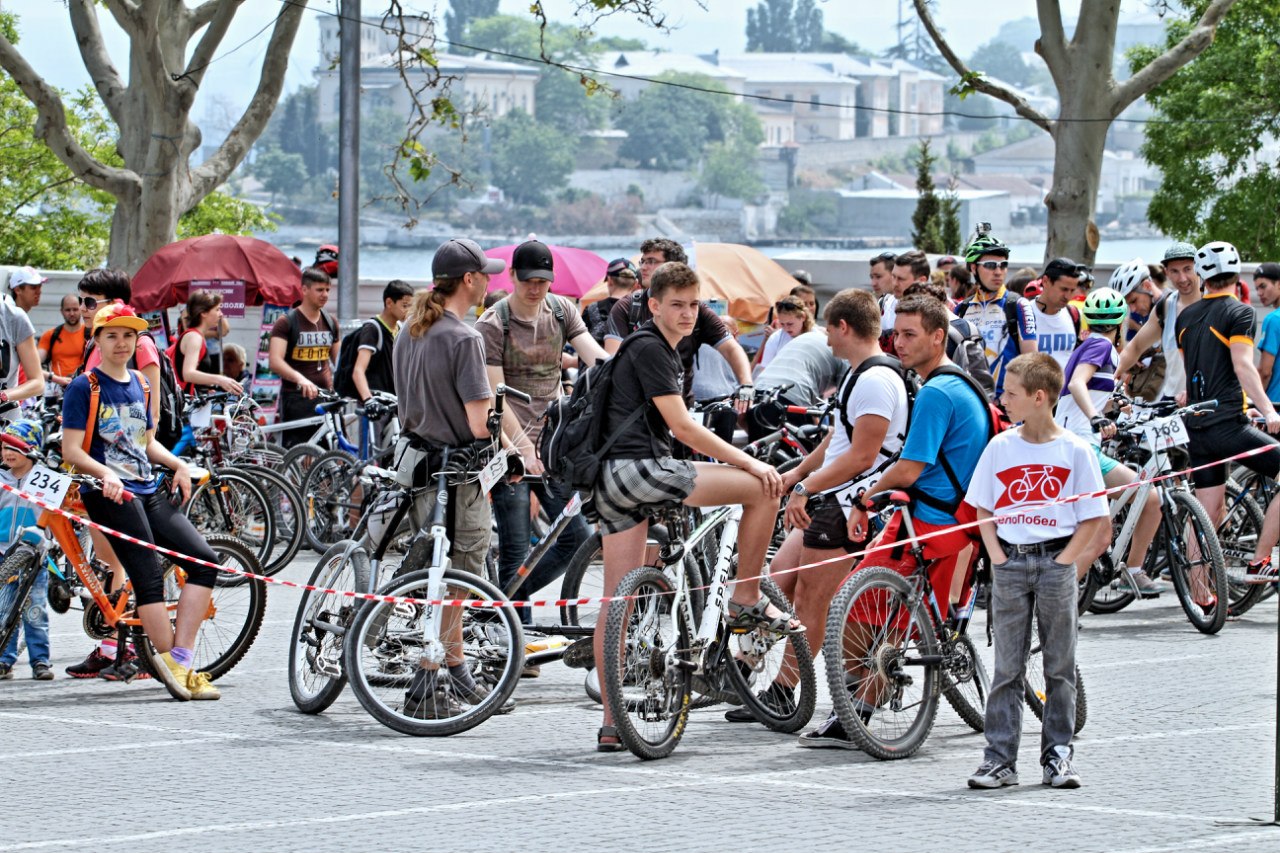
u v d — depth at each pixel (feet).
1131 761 40.22
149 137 119.34
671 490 40.29
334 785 37.50
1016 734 37.68
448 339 44.06
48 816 34.94
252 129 124.98
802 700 42.98
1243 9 222.28
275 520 69.67
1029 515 37.09
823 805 35.88
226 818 34.78
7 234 235.40
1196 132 222.28
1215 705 46.70
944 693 42.80
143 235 118.52
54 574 49.47
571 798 36.37
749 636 43.27
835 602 39.75
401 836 33.42
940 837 33.37
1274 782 36.42
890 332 63.87
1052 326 68.90
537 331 52.80
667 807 35.65
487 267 45.01
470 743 41.81
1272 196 220.84
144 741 41.88
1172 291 64.90
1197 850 32.53
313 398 79.97
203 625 50.06
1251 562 60.29
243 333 111.75
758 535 41.83
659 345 39.99
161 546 46.91
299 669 45.57
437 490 44.19
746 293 100.58
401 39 121.90
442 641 43.57
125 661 49.29
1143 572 60.18
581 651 43.24
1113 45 134.31
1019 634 37.55
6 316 55.93
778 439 64.03
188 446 66.03
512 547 50.06
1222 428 60.80
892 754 40.16
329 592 45.39
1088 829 33.99
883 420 41.65
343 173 102.94
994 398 63.05
